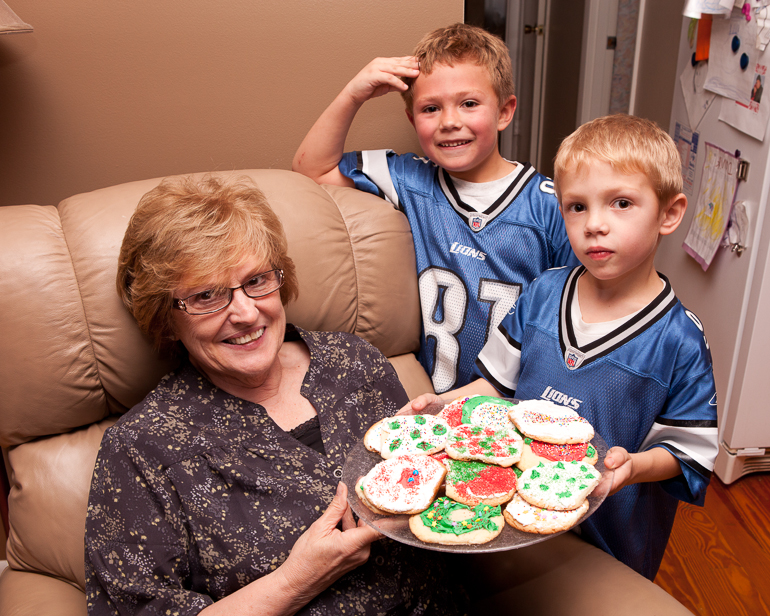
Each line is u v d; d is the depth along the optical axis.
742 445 1.75
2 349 0.94
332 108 1.31
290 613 0.82
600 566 0.93
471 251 1.24
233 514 0.87
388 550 0.91
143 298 0.90
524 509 0.71
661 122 2.26
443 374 1.29
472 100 1.14
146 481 0.85
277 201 1.14
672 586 1.49
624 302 0.93
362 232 1.22
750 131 1.54
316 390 1.02
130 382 1.02
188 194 0.90
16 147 1.34
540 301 1.04
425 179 1.30
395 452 0.82
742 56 1.55
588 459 0.79
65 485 1.00
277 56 1.40
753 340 1.61
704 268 1.78
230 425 0.93
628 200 0.83
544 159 3.29
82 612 0.92
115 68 1.34
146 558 0.83
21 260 0.95
